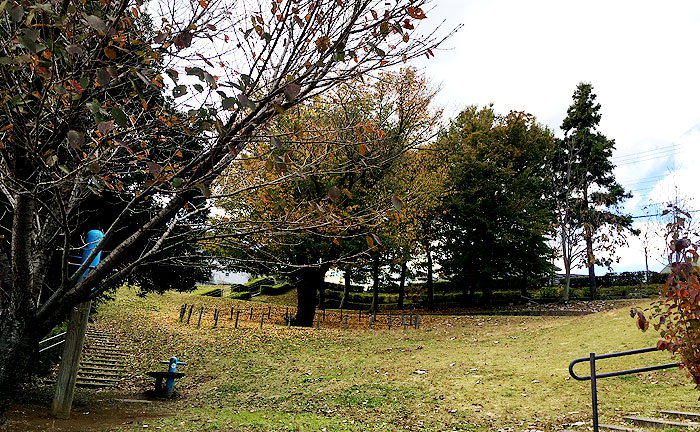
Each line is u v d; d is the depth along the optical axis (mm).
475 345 16172
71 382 9461
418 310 32250
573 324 17312
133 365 15594
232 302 31500
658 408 7906
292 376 13352
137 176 5445
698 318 4105
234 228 3662
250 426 8648
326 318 26375
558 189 31609
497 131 31000
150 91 3889
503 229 29531
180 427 8641
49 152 2686
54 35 2723
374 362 14453
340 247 19500
